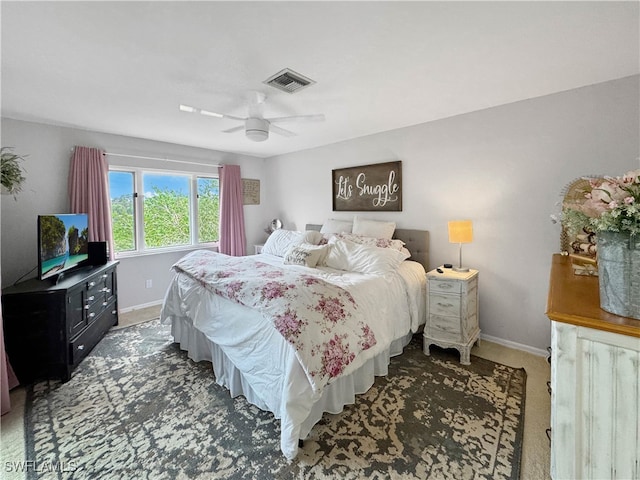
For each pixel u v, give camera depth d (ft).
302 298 5.78
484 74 6.74
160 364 8.07
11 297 6.88
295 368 5.02
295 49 5.64
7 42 5.30
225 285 6.80
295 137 12.29
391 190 11.24
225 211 14.87
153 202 13.06
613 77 6.93
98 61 6.01
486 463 4.80
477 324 9.14
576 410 3.23
